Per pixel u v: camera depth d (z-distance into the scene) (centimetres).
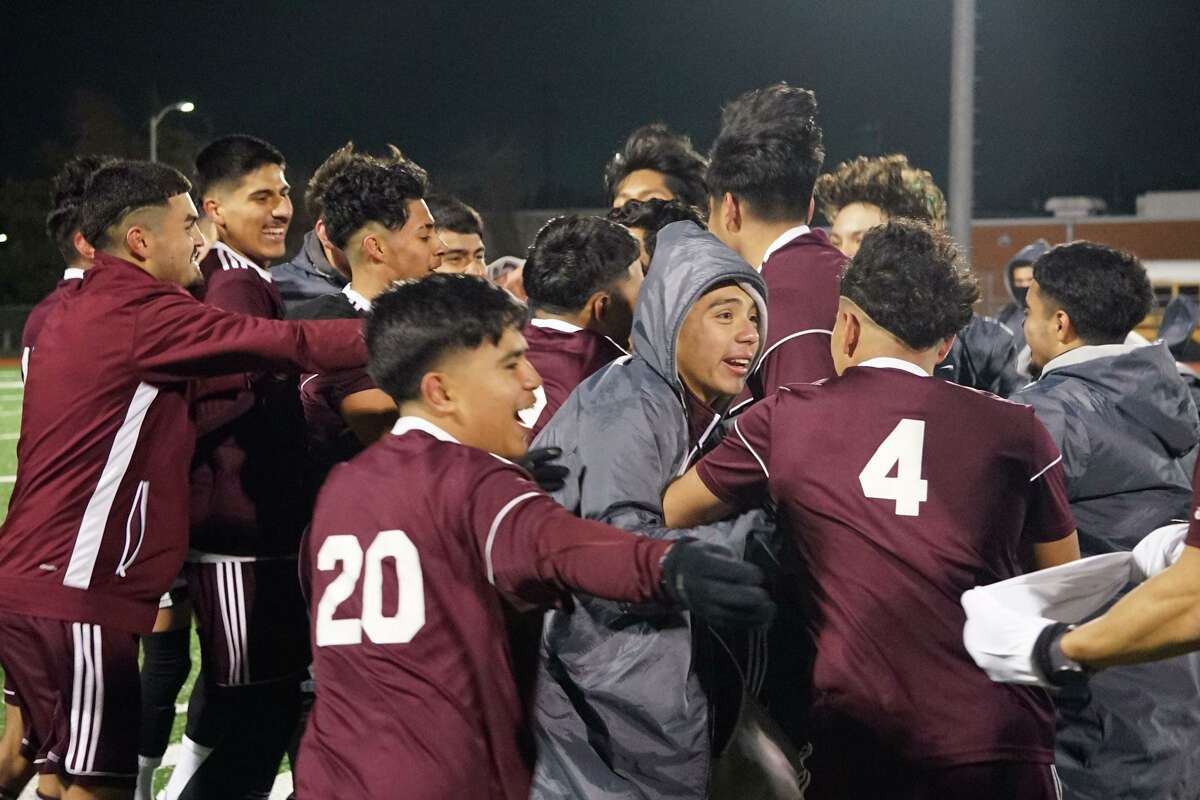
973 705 249
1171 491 333
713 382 275
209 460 361
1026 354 529
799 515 260
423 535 214
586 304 320
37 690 324
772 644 290
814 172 343
